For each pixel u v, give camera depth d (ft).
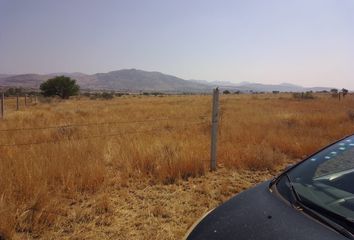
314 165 10.42
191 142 29.07
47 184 18.85
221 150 27.17
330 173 9.78
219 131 36.60
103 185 19.54
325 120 48.26
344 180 9.32
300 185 9.52
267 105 93.15
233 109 76.18
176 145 27.40
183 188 20.29
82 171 20.29
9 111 74.23
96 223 15.37
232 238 7.91
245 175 23.44
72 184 18.81
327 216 7.79
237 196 10.23
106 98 198.29
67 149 25.21
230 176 22.93
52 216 15.20
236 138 33.27
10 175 18.89
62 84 196.34
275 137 33.47
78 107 93.35
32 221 14.83
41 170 19.69
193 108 81.46
